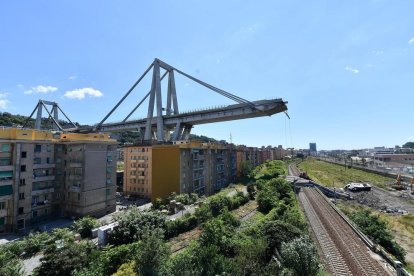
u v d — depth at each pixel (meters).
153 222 33.53
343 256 28.53
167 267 20.36
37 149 48.56
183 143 65.75
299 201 58.81
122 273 21.08
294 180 87.00
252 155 129.62
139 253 21.05
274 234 26.61
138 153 70.12
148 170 68.06
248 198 57.62
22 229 44.12
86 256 24.94
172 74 107.81
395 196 74.69
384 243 35.03
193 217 38.31
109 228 31.55
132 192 70.94
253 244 24.34
